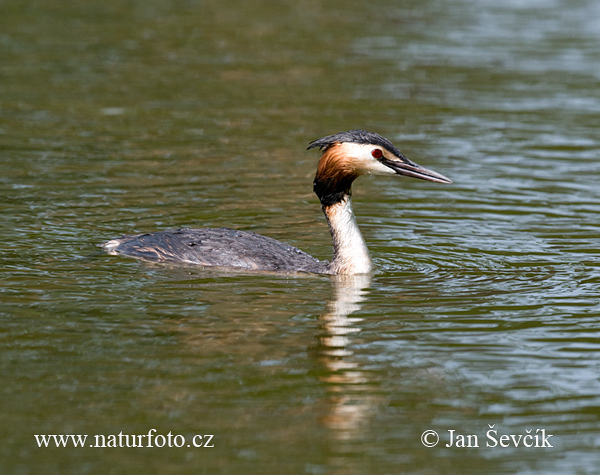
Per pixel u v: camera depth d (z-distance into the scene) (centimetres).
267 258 1410
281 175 1948
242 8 3809
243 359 1084
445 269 1430
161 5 3825
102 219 1622
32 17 3481
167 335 1145
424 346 1130
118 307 1230
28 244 1477
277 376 1045
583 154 2116
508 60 3023
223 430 930
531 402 998
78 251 1455
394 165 1402
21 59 2875
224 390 1009
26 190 1772
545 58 3044
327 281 1365
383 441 918
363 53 3095
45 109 2394
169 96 2569
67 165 1955
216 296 1280
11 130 2202
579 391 1021
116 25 3412
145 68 2845
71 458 881
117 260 1417
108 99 2514
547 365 1084
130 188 1817
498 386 1031
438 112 2461
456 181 1922
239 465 873
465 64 2970
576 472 873
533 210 1744
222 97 2573
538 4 3931
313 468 867
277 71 2862
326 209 1420
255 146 2155
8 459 878
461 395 1010
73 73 2755
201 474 857
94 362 1065
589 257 1488
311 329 1174
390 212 1741
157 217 1645
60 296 1261
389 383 1034
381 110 2472
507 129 2311
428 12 3769
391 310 1245
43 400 979
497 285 1354
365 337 1153
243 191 1831
